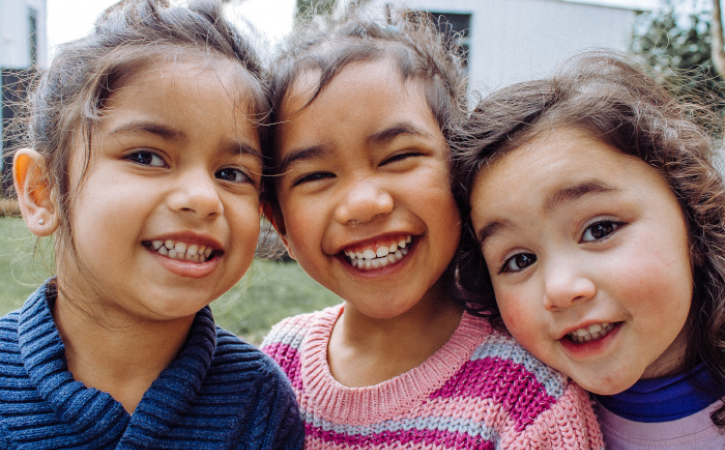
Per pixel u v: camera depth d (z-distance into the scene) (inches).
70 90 14.6
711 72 56.8
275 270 60.6
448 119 17.7
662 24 72.4
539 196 14.6
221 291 15.1
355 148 15.7
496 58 88.4
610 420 16.7
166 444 14.1
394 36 18.9
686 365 16.0
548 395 15.7
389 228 15.9
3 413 13.5
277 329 20.8
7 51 74.9
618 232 14.3
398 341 18.0
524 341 15.7
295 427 16.6
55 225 14.9
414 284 16.7
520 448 15.1
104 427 13.6
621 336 14.4
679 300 14.3
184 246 14.1
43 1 77.1
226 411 15.1
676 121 16.5
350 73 15.9
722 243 15.7
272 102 16.8
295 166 16.3
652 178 14.7
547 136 14.9
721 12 53.4
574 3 85.0
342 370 18.5
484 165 15.6
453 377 16.9
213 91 14.3
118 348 14.7
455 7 89.0
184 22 15.7
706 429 15.7
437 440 16.1
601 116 14.9
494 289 16.3
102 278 13.8
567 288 14.2
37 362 14.0
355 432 17.1
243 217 15.0
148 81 13.9
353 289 16.8
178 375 14.7
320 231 16.3
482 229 15.9
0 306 39.4
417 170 16.1
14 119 18.7
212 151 14.4
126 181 13.6
